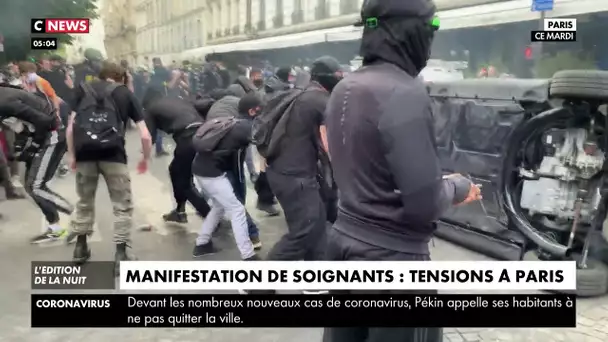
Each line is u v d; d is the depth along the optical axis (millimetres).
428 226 1582
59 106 5074
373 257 1599
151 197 5324
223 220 4559
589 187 3152
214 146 3303
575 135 3178
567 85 3012
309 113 2812
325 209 2992
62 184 5391
